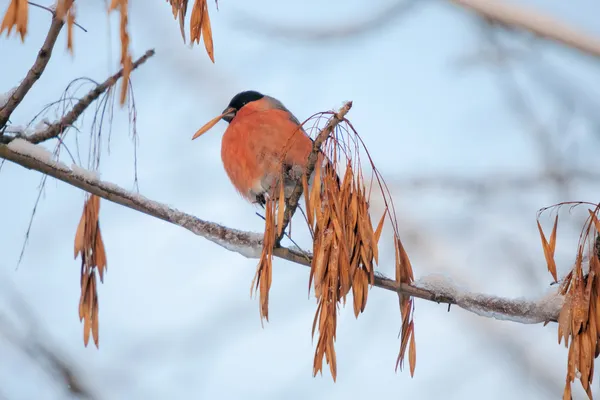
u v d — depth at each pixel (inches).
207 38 168.2
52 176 243.0
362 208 199.8
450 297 228.1
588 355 198.4
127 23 161.3
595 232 205.9
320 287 195.3
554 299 224.7
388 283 225.8
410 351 217.9
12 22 170.4
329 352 192.1
